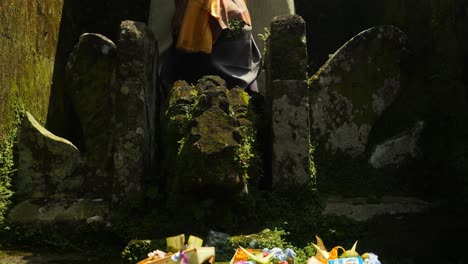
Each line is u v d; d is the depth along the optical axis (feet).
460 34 10.40
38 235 9.83
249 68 10.87
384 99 10.71
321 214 9.80
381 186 10.53
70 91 10.77
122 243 9.71
